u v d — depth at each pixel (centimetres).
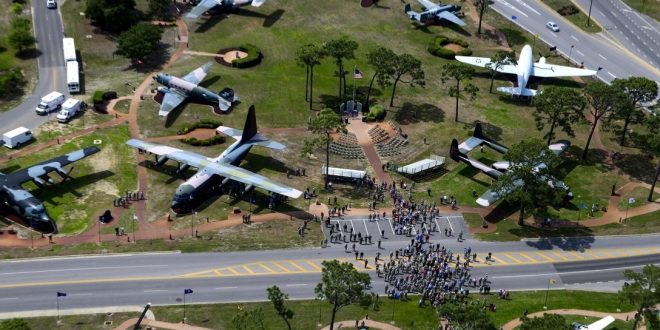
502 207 18300
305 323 14250
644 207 18588
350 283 12900
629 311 15200
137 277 15225
